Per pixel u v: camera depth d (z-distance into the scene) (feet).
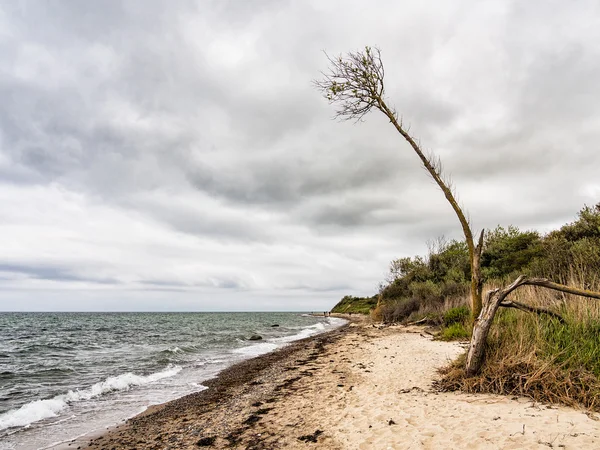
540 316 24.84
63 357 64.34
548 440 13.83
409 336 62.69
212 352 68.08
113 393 35.17
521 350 22.00
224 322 226.58
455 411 18.71
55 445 21.65
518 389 20.29
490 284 43.70
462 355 27.37
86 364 54.85
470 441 14.73
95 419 26.81
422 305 88.63
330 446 16.67
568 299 28.25
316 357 48.96
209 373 45.27
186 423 23.82
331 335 90.53
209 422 23.20
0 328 159.43
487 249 85.97
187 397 32.53
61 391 36.94
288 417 22.12
